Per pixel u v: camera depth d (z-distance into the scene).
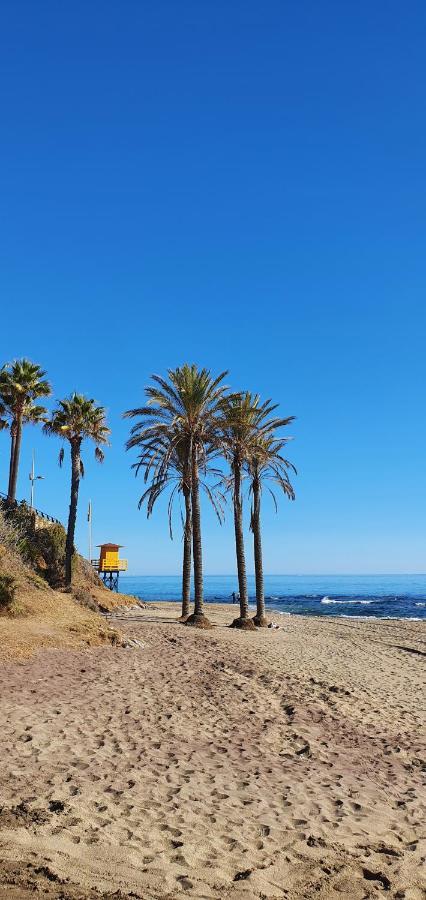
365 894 5.06
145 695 12.28
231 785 7.55
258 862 5.53
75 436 35.25
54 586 32.72
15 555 26.94
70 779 7.16
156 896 4.70
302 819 6.64
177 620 33.81
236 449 34.47
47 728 9.15
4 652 14.65
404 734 11.04
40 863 4.94
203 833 6.02
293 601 92.44
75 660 15.33
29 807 6.11
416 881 5.38
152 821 6.18
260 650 22.02
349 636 30.36
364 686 15.55
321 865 5.56
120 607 38.91
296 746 9.78
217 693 13.20
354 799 7.44
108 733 9.32
